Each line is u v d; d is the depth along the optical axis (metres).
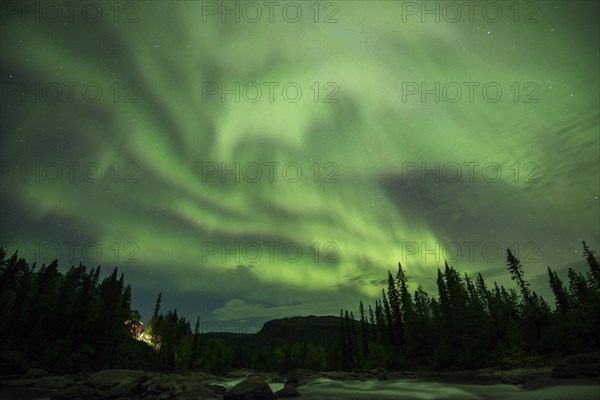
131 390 29.75
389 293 91.31
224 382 67.88
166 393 29.00
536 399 24.94
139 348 87.06
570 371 33.31
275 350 147.38
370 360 81.38
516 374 40.31
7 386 39.22
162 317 115.62
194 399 29.08
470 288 77.06
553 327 51.50
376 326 104.06
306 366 127.00
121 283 84.81
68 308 67.75
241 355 157.38
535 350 54.38
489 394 30.33
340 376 62.62
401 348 79.31
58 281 71.38
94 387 29.83
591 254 60.19
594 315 45.38
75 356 57.47
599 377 31.31
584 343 45.59
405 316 79.38
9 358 47.38
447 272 80.06
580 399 23.25
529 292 62.56
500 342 58.53
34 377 45.28
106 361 65.69
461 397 30.33
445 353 61.72
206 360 112.06
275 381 73.06
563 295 64.94
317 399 31.56
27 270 67.75
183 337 110.75
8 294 57.19
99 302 72.62
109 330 69.75
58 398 28.88
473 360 56.56
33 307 61.66
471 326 60.31
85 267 76.88
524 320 61.75
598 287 50.38
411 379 52.84
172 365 87.75
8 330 57.00
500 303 70.25
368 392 37.91
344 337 104.00
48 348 56.50
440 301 77.44
